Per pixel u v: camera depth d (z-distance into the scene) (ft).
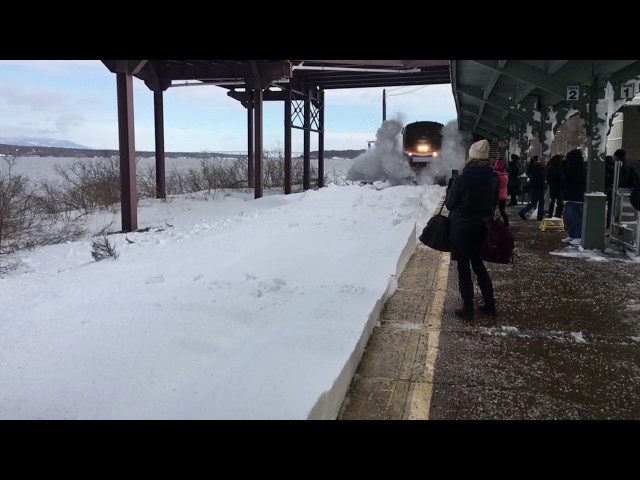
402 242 25.96
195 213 49.85
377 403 12.43
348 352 13.26
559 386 13.35
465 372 14.15
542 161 48.60
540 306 19.84
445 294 21.17
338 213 38.47
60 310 16.62
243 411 10.11
